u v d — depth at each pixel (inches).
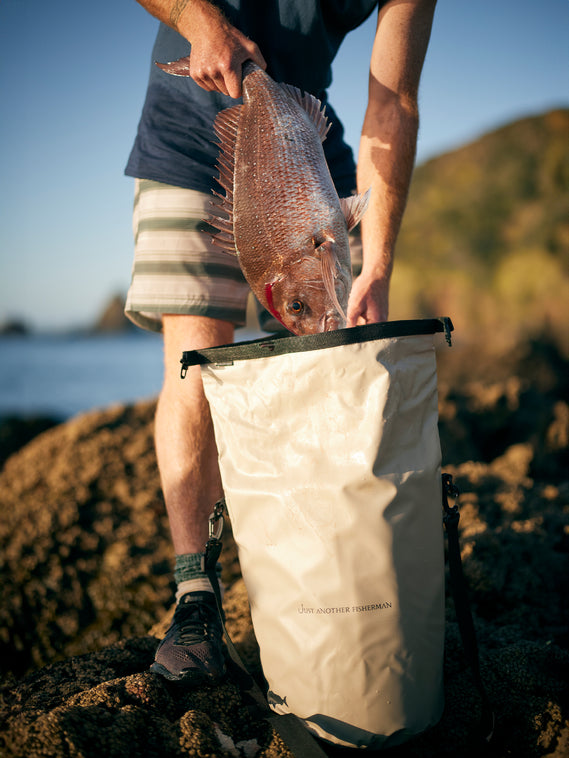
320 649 58.8
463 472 140.9
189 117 82.8
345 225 66.0
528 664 74.2
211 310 81.7
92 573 125.2
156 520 139.9
